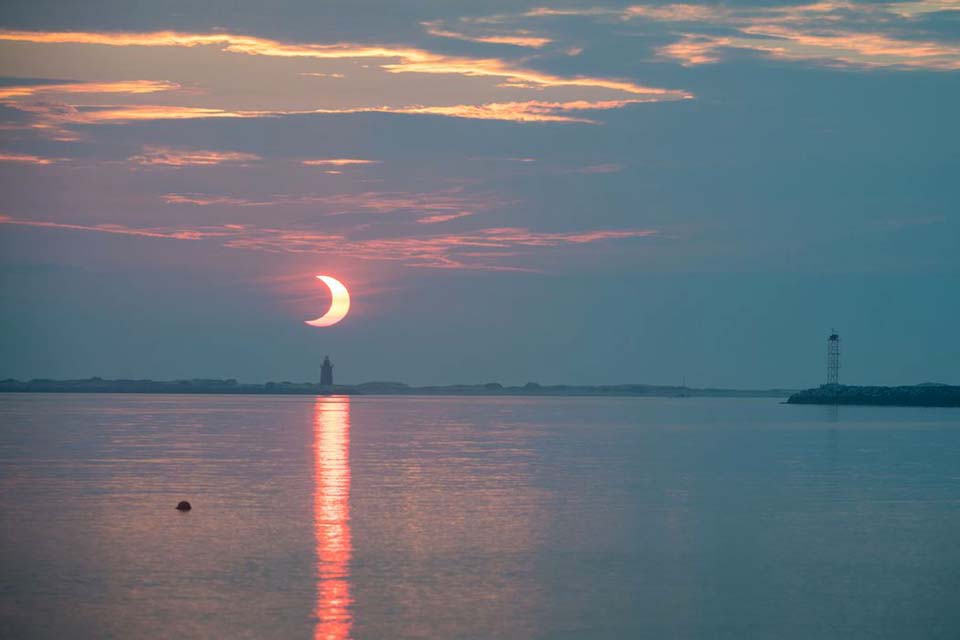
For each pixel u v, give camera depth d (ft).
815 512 271.49
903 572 197.88
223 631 155.74
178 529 236.02
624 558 208.44
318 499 287.69
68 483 324.39
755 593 181.27
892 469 397.60
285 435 608.60
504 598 175.73
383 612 166.20
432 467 388.78
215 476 347.77
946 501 295.07
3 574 189.47
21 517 252.42
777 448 522.88
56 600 172.04
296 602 171.32
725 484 337.11
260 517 253.65
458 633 156.25
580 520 254.27
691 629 160.04
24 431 629.92
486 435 634.02
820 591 183.21
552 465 404.36
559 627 159.94
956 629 161.27
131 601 171.53
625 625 161.48
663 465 410.31
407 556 207.62
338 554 208.74
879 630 160.66
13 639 152.25
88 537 225.56
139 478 340.18
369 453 461.37
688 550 217.36
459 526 243.19
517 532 236.02
